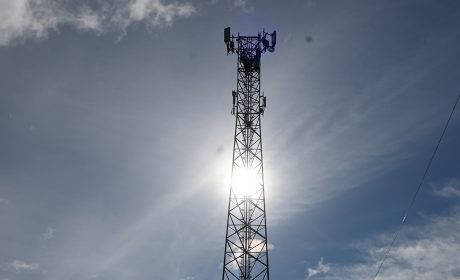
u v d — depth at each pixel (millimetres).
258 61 79000
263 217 67375
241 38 80938
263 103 75438
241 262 64938
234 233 66500
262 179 69875
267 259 64875
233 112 75125
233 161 71250
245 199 68625
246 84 77375
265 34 81312
